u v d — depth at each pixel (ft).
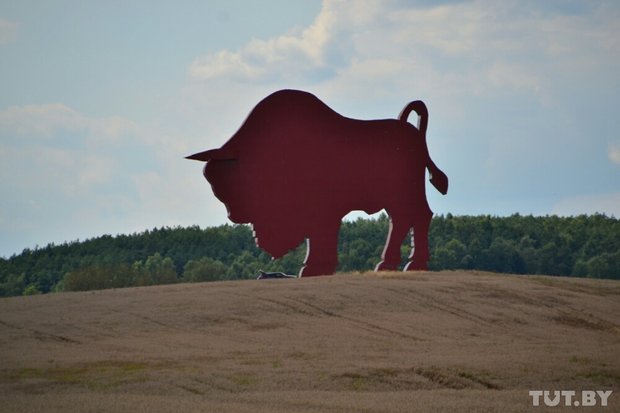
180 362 436.35
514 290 626.64
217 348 473.67
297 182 645.92
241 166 635.25
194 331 514.27
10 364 436.76
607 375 418.10
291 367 422.41
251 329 518.78
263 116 642.63
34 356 456.04
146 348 474.08
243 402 357.20
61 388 391.45
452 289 617.21
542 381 406.41
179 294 600.80
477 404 352.69
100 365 431.43
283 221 642.22
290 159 645.51
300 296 587.68
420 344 490.90
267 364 430.20
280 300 578.66
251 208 634.84
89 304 578.66
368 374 407.85
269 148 641.40
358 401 357.00
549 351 469.57
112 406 341.62
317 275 653.30
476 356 449.48
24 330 517.96
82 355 457.27
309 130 652.07
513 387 398.21
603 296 633.61
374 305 573.33
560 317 571.69
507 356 449.48
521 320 559.79
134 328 520.83
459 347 482.28
